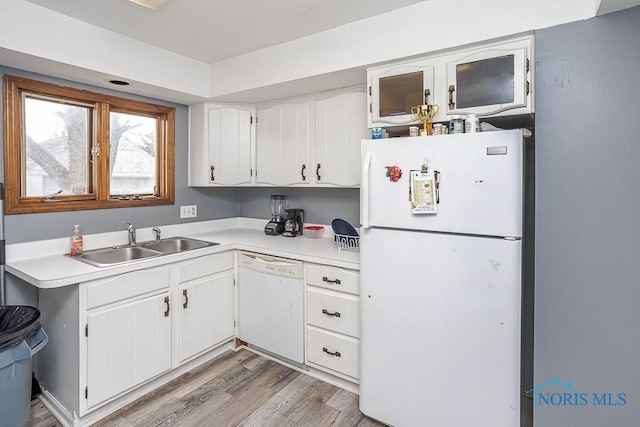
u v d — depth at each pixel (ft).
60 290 6.38
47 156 7.38
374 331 6.06
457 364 5.30
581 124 4.78
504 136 4.83
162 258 7.14
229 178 9.75
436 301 5.42
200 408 6.65
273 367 8.13
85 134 7.98
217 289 8.38
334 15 6.45
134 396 6.90
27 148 7.09
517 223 4.80
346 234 8.09
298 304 7.68
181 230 9.93
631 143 4.54
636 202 4.55
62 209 7.47
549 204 5.02
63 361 6.36
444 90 5.91
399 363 5.82
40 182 7.29
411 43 6.06
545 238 5.08
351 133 8.11
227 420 6.33
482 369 5.11
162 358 7.22
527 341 5.90
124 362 6.57
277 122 9.41
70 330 6.15
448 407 5.41
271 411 6.59
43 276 5.78
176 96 8.91
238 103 9.75
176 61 8.32
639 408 4.66
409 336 5.69
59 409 6.46
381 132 6.44
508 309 4.90
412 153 5.52
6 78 6.62
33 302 7.14
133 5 6.08
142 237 8.98
